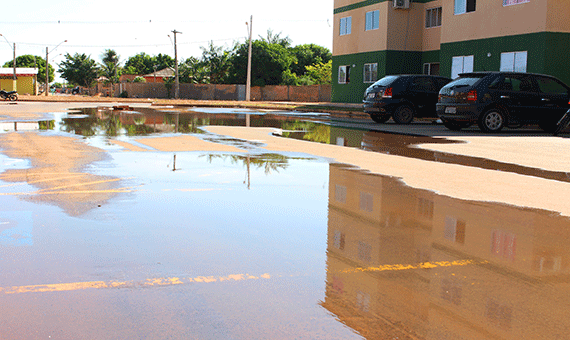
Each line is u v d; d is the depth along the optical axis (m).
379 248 4.57
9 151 10.31
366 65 37.72
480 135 15.52
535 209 6.09
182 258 4.22
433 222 5.45
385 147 12.03
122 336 2.90
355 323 3.11
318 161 9.63
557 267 4.16
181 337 2.90
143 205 6.02
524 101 16.47
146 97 66.94
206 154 10.28
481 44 27.47
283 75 66.94
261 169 8.62
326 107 31.86
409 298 3.49
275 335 2.94
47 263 4.05
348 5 39.22
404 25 35.56
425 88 20.20
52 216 5.45
